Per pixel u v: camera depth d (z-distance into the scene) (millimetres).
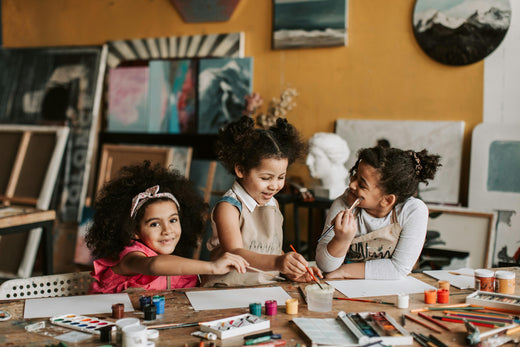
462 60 3307
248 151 1739
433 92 3436
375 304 1486
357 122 3596
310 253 3463
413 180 1750
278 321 1353
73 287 1807
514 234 3160
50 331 1296
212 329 1250
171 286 1901
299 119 3807
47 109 4488
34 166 4113
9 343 1219
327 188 3344
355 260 1900
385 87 3557
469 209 3119
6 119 4617
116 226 1781
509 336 1237
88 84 4363
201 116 4027
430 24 3359
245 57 3893
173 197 1853
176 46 4109
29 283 1723
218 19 3969
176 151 3977
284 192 3480
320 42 3645
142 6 4246
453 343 1201
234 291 1613
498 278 1597
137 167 1950
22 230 2906
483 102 3312
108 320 1364
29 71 4582
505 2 3184
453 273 1819
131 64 4277
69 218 4281
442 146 3373
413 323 1331
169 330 1289
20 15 4691
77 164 4328
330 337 1221
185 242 1989
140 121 4242
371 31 3562
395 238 1828
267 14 3834
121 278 1755
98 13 4414
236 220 1827
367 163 1727
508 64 3229
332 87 3697
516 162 3170
